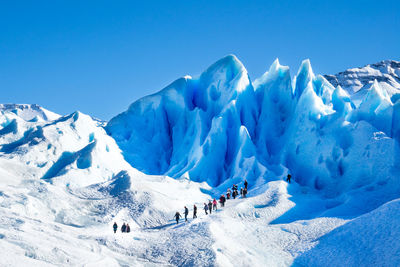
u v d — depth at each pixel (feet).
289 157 187.73
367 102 175.11
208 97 241.14
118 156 221.05
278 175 175.63
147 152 241.76
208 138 204.74
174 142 244.22
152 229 115.03
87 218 121.70
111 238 96.94
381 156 147.02
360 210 122.01
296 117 198.59
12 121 241.96
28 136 219.41
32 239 79.41
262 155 198.90
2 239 75.72
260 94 239.71
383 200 126.11
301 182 173.99
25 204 114.73
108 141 232.12
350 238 94.79
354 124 168.55
